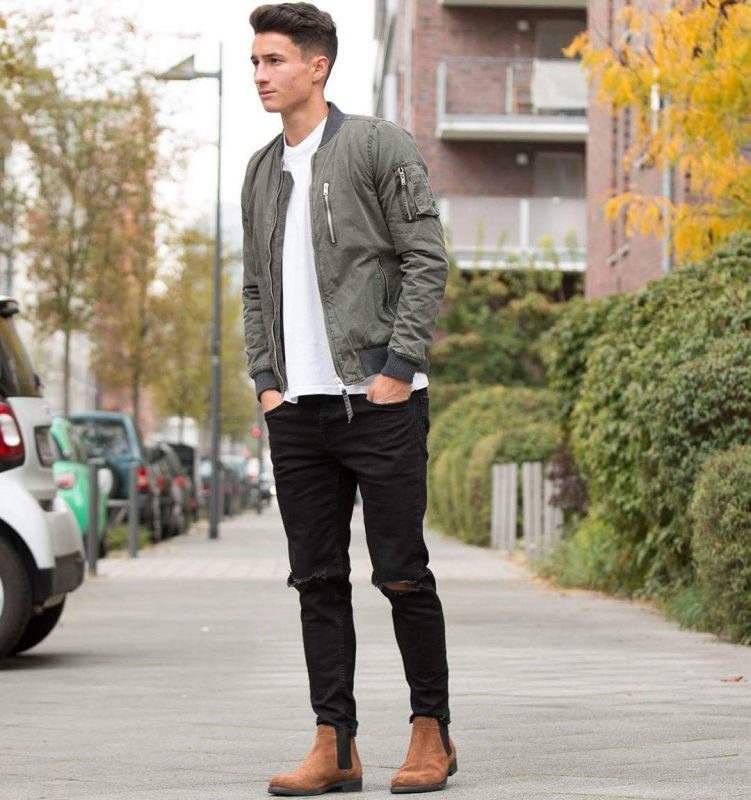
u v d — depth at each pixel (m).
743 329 16.19
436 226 6.53
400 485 6.56
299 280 6.64
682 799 6.34
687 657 12.67
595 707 9.59
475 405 44.50
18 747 8.43
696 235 18.41
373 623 16.56
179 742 8.47
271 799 6.62
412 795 6.52
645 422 16.22
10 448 13.21
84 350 94.12
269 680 11.54
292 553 6.78
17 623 12.98
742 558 13.51
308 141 6.66
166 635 15.54
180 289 53.72
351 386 6.52
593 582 20.69
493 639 14.57
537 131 53.16
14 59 25.64
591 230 40.47
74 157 37.62
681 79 17.33
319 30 6.62
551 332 23.69
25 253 38.84
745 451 13.76
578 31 55.19
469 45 55.34
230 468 67.75
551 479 24.56
